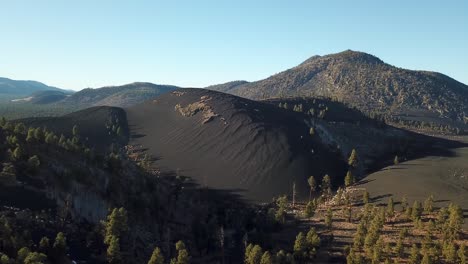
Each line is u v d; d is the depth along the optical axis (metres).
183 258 87.56
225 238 122.31
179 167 193.38
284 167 187.00
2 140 107.44
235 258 109.69
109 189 112.12
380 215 114.31
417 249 90.06
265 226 129.50
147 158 198.25
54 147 113.94
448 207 118.62
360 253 100.19
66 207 93.44
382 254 93.69
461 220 101.00
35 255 63.97
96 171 113.12
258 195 167.50
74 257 81.25
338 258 100.75
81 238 88.69
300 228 126.81
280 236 122.69
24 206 85.94
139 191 122.88
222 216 138.75
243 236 123.00
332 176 185.12
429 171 169.88
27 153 102.06
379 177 168.62
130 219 107.31
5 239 69.81
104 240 86.56
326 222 120.75
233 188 173.50
